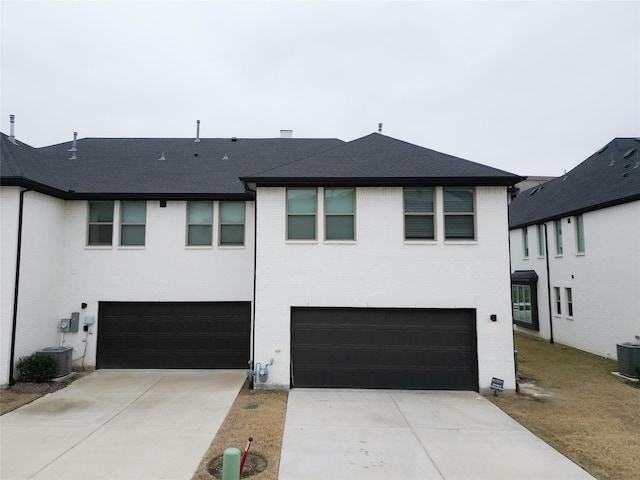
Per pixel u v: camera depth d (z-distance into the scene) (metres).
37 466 6.08
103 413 8.38
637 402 9.35
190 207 12.68
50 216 11.62
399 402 9.25
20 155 11.55
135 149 15.44
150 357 12.21
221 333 12.34
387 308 10.31
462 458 6.56
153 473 5.89
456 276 10.27
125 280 12.28
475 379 10.10
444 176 10.14
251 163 14.54
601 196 14.48
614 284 13.70
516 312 21.20
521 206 22.95
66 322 11.93
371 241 10.41
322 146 16.22
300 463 6.31
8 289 10.11
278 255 10.39
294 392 9.93
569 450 6.87
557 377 11.53
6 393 9.54
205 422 7.91
